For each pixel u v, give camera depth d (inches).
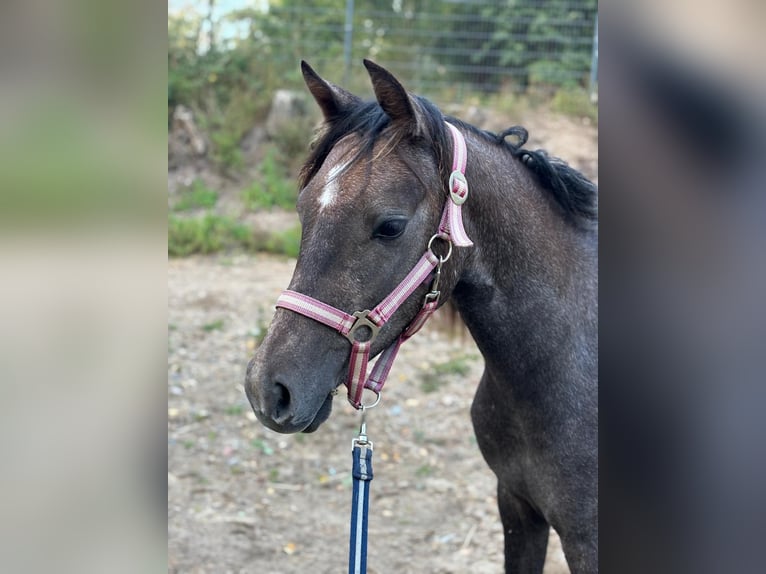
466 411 175.5
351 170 63.2
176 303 224.1
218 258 271.1
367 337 62.7
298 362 60.6
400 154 64.3
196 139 319.3
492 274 70.8
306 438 164.6
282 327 61.7
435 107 67.8
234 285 240.2
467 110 320.8
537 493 75.4
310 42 365.4
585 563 73.1
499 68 356.8
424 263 64.1
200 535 132.3
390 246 62.3
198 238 275.6
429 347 203.3
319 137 69.9
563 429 71.9
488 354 73.9
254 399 60.5
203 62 346.3
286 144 319.0
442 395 181.6
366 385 66.1
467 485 149.5
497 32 362.3
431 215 64.6
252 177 314.0
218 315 216.7
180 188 309.4
